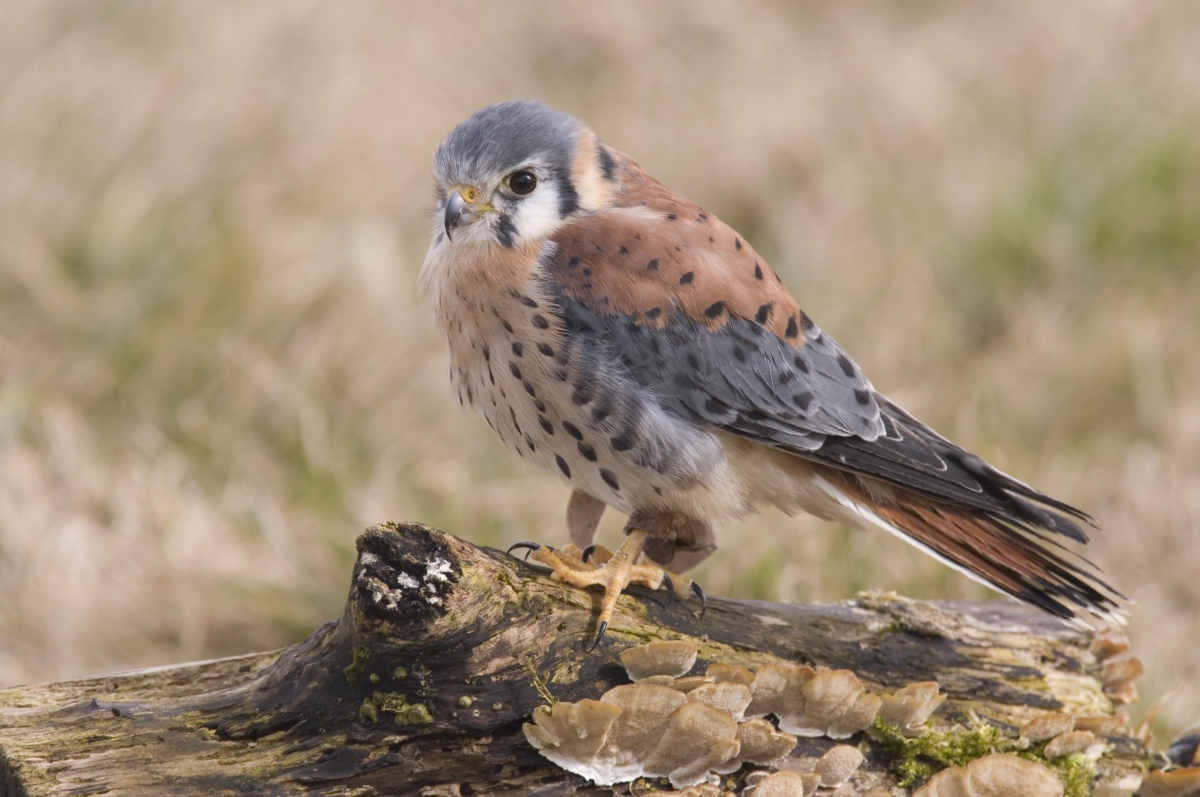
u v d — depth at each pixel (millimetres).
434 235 7645
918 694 6156
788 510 7395
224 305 12281
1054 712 6641
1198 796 6406
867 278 13461
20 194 13133
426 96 16312
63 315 12148
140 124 14273
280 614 9867
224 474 11117
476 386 7277
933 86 16609
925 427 7586
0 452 10820
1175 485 11023
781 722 6016
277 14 16875
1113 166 14195
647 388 6949
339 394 11828
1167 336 12539
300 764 5562
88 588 9977
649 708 5582
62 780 5488
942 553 6934
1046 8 17922
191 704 5871
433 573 5527
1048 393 12094
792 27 19031
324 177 14344
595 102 17156
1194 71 15805
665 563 7125
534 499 10812
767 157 15055
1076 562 10500
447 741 5625
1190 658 9469
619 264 7012
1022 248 13641
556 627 5887
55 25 16203
